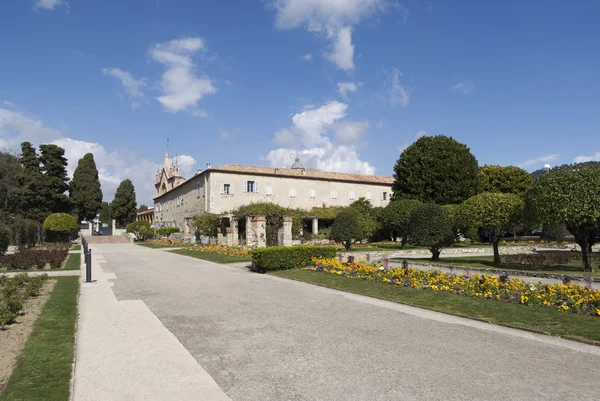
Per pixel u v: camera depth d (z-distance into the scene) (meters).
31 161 51.66
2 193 48.19
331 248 16.67
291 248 15.62
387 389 4.36
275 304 9.08
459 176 35.53
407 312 8.31
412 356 5.47
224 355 5.54
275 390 4.34
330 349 5.77
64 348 5.79
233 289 11.23
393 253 24.03
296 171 47.50
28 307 8.66
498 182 43.22
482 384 4.50
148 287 11.61
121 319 7.65
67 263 19.72
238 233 31.62
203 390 4.37
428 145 36.75
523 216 16.58
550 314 7.50
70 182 59.88
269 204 35.69
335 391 4.30
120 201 72.00
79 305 9.02
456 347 5.89
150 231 51.00
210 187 40.69
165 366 5.12
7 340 6.14
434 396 4.17
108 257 23.52
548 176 15.43
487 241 37.66
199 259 21.53
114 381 4.63
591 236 19.50
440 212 19.88
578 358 5.41
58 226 44.12
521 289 9.00
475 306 8.43
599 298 7.59
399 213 28.75
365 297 10.05
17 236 31.36
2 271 16.25
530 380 4.62
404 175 37.50
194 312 8.25
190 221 45.91
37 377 4.68
